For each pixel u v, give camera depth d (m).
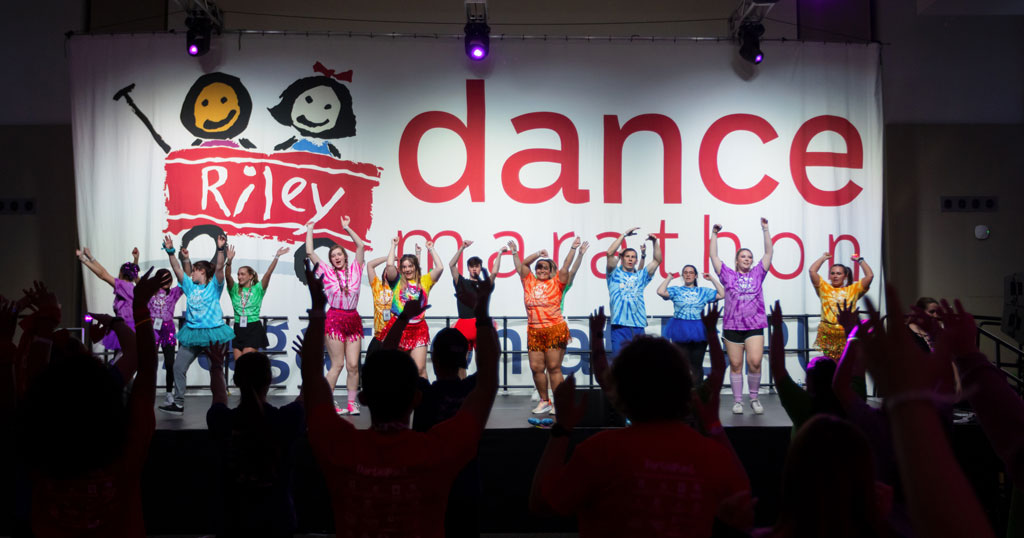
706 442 1.70
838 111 8.35
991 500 5.02
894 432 0.82
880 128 8.34
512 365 8.20
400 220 8.24
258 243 8.16
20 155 8.80
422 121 8.30
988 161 8.87
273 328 8.14
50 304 2.59
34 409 1.83
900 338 0.84
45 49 8.86
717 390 2.28
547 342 6.17
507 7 8.85
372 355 1.96
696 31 8.80
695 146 8.33
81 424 1.82
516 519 5.36
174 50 8.29
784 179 8.30
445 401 3.21
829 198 8.29
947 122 8.88
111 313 8.09
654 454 1.65
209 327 6.73
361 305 8.16
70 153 8.80
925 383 0.82
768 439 5.49
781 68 8.38
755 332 6.69
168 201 8.18
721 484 1.63
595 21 8.84
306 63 8.30
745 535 1.49
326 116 8.28
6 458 2.80
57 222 8.75
